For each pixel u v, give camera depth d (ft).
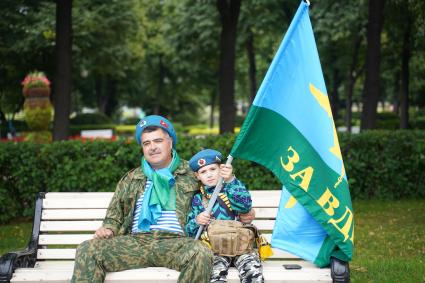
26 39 69.41
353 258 21.16
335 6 61.87
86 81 112.78
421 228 26.35
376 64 42.27
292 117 13.12
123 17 75.66
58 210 15.02
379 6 41.81
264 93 12.91
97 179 29.68
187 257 12.50
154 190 14.01
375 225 27.22
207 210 13.17
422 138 33.24
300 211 13.41
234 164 30.40
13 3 67.72
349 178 32.86
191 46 83.20
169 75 122.93
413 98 122.93
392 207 31.27
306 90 13.19
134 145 29.99
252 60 84.58
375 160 33.09
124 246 13.07
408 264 19.58
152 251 13.10
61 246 22.99
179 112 168.45
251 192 15.34
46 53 78.13
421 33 53.21
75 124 115.75
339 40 74.54
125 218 14.14
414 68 89.40
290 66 13.10
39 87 52.31
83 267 12.66
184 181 14.23
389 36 67.51
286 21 72.02
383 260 20.43
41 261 14.80
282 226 13.42
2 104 93.66
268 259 14.82
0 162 28.86
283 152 13.12
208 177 13.69
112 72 91.56
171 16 88.07
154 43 111.04
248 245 13.10
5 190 28.73
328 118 13.21
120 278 12.67
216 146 30.37
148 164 14.46
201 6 75.82
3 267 12.79
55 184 29.45
